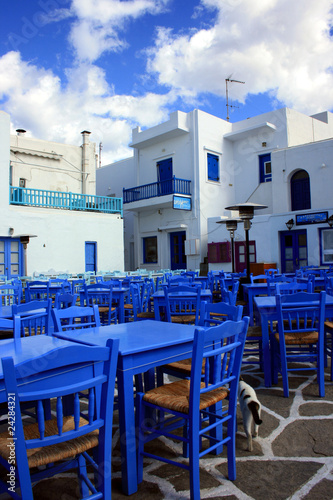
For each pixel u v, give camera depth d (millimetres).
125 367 2258
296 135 18672
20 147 17125
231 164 20312
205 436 2564
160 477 2447
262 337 4121
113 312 6402
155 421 2973
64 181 18594
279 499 2184
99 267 17297
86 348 1793
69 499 2217
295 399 3691
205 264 18422
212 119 19578
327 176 15727
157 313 5199
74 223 16469
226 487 2307
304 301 3816
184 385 2703
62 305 6855
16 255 14688
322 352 3754
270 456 2658
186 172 19344
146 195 21391
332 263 14430
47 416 2703
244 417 2777
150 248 21500
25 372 1626
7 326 2840
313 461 2574
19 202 15109
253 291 6152
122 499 2225
